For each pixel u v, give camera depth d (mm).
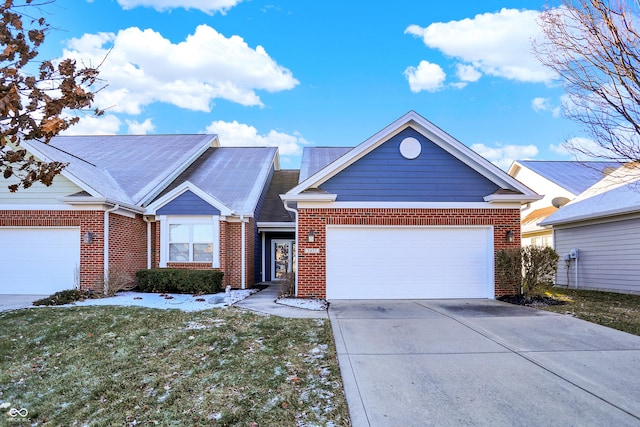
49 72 2930
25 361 6227
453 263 11312
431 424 3998
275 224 16938
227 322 7969
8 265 12422
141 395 4926
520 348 6301
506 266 10898
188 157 19828
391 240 11320
